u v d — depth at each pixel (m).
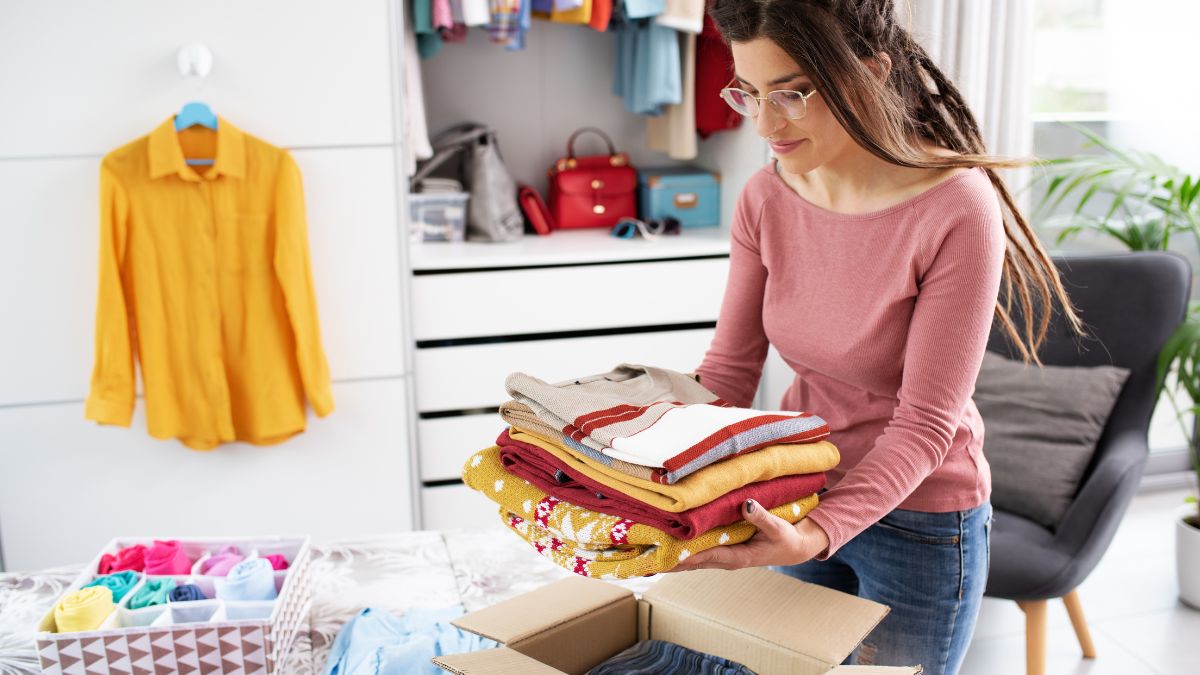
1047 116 3.11
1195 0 3.12
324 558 1.52
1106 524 2.05
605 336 2.79
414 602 1.38
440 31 2.77
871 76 1.06
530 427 1.07
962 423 1.26
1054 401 2.30
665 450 0.93
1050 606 2.60
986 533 1.31
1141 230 2.84
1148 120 3.18
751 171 2.91
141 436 2.49
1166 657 2.37
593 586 1.15
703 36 2.87
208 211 2.34
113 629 1.15
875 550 1.30
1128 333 2.35
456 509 2.75
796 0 1.03
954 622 1.30
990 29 2.78
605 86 3.22
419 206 2.84
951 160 1.13
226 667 1.18
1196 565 2.54
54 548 2.52
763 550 1.00
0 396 2.41
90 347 2.42
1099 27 3.09
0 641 1.29
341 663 1.20
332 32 2.37
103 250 2.29
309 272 2.42
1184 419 3.29
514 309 2.68
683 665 1.06
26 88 2.26
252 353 2.44
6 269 2.34
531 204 3.02
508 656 0.97
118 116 2.31
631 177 3.11
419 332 2.63
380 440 2.64
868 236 1.20
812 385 1.35
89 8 2.25
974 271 1.12
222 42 2.32
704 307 2.83
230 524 2.59
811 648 1.00
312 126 2.40
